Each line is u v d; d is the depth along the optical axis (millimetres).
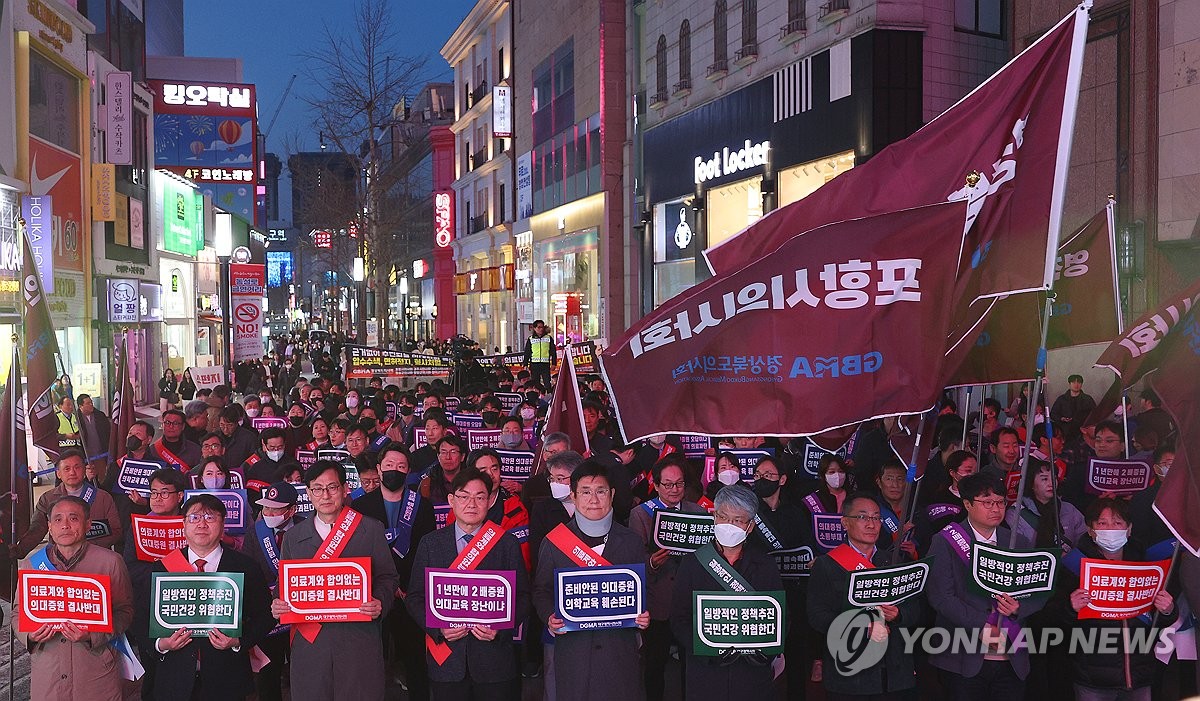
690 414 6379
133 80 34406
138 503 9719
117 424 12773
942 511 7883
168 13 66812
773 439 10672
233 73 55281
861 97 22547
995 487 6059
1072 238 8664
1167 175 16531
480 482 6387
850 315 6168
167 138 51938
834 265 6188
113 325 30109
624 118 38594
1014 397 18422
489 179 60375
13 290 21719
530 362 26391
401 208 70500
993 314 7840
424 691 8078
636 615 6156
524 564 7129
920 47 22422
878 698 6094
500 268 56156
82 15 28812
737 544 6105
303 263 145625
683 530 7305
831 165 24109
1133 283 17203
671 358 6395
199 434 13367
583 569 6137
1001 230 6574
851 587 5910
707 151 29906
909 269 6133
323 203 64000
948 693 6277
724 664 6086
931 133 6855
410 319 87938
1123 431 9172
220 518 6438
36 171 24781
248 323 30906
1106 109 17750
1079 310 8656
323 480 6410
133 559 6961
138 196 34406
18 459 8414
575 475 6258
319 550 6426
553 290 46719
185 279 43250
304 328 117625
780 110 25781
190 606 6273
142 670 6473
